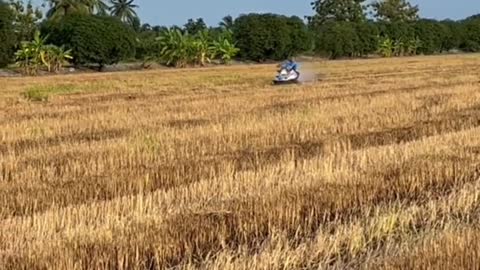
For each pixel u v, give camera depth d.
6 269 7.18
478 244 7.25
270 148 14.70
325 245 7.93
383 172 11.41
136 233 8.27
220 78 41.16
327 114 19.86
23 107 24.34
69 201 10.39
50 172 12.48
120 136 16.66
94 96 29.66
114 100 27.20
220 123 18.31
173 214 9.04
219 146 15.10
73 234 8.13
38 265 7.27
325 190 10.23
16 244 7.84
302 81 35.50
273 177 11.10
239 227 8.80
